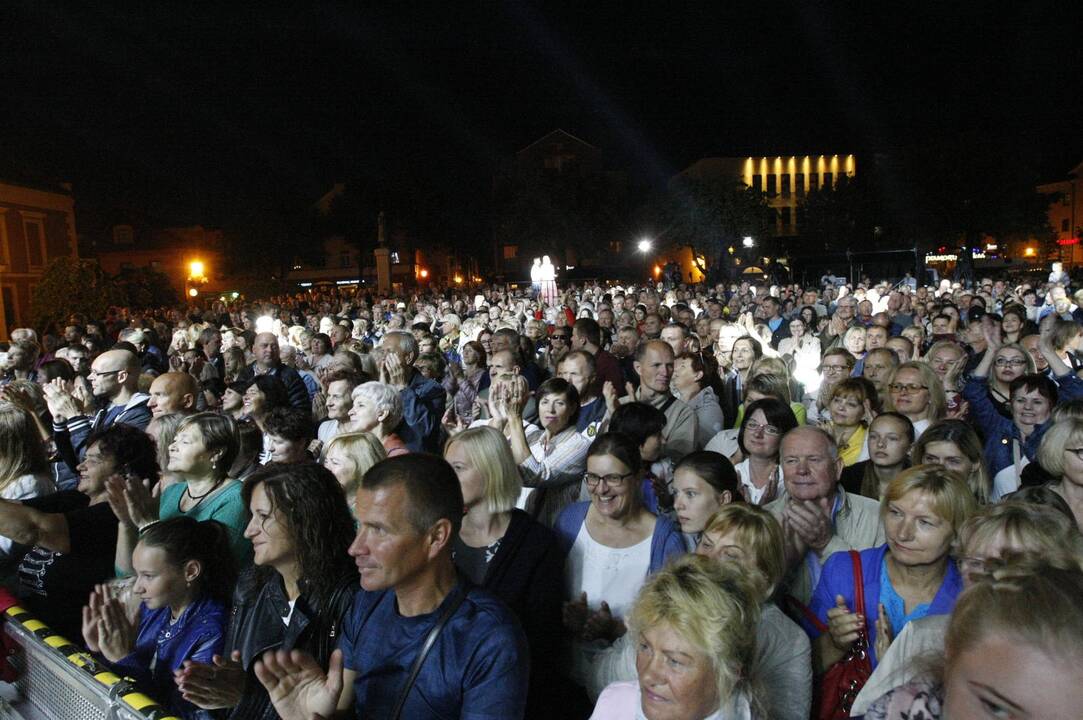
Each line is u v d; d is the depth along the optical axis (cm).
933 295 2028
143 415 656
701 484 342
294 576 293
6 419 425
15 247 3747
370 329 1820
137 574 312
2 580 389
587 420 568
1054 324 677
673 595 218
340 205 6475
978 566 261
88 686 278
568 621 328
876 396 529
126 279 3588
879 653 277
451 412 762
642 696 220
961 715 147
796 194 7256
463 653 228
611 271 6306
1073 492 355
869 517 370
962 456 402
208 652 301
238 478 448
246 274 5938
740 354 742
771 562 281
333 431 622
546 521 430
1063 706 136
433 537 234
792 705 254
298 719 228
